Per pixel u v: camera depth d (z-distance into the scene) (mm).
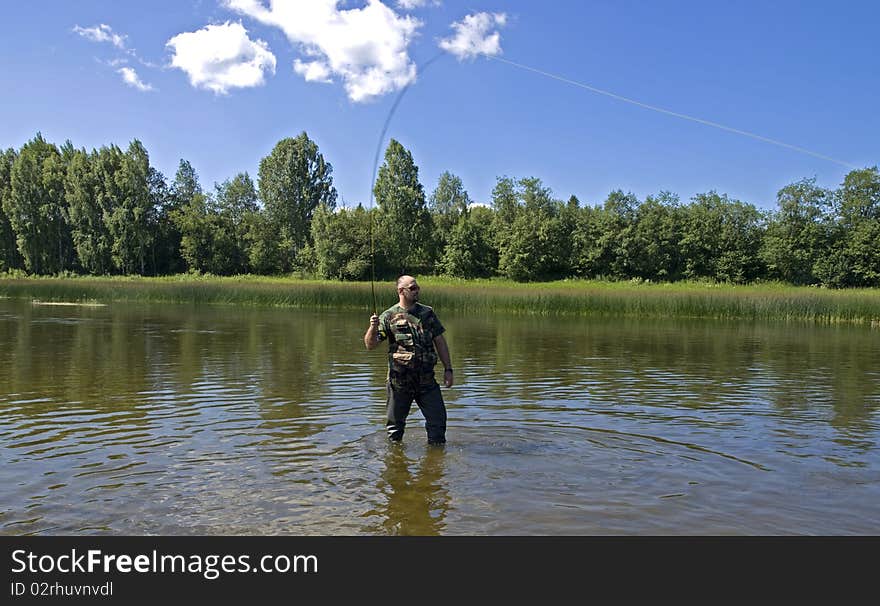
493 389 9828
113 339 16938
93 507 4723
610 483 5289
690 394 9492
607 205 77000
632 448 6379
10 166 76875
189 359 13000
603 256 75250
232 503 4816
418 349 6465
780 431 7148
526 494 5027
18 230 69625
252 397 8922
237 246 78125
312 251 75312
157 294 40406
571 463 5844
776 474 5559
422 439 6672
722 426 7387
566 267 76750
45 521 4477
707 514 4668
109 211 69875
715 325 26328
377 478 5391
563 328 23344
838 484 5305
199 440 6586
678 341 18594
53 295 41938
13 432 6887
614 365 12875
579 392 9586
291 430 7035
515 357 14148
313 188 81062
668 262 73000
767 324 27344
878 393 9680
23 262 75062
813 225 66312
